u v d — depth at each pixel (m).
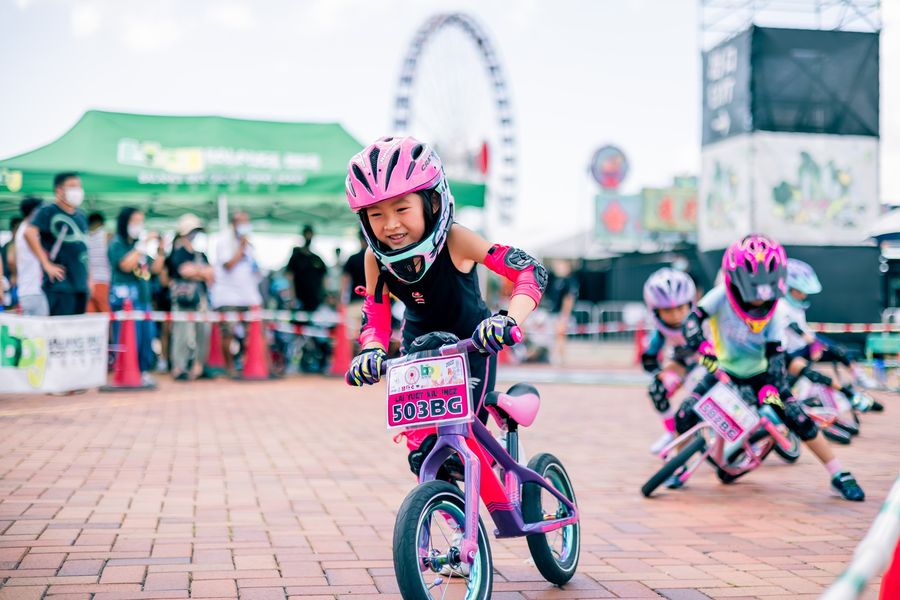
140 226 10.84
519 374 14.40
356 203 2.97
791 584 3.51
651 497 5.16
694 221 29.50
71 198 8.98
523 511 3.36
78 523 4.16
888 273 16.75
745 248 4.96
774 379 5.25
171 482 5.16
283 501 4.75
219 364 13.43
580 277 29.27
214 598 3.17
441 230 3.04
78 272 9.11
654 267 26.31
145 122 12.22
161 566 3.53
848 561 3.85
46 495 4.72
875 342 12.22
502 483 3.27
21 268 8.96
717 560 3.85
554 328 18.72
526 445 6.96
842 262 15.60
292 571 3.52
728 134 16.06
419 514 2.81
